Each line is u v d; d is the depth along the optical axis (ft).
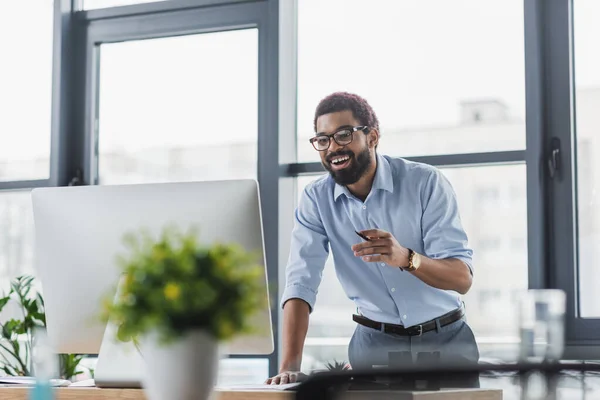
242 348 5.40
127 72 12.26
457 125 10.55
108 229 5.47
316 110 7.89
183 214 5.29
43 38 12.51
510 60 10.39
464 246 7.61
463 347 4.37
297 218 8.13
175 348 3.60
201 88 11.82
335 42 11.24
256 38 11.55
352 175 7.73
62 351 5.87
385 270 7.71
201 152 11.75
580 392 2.76
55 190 5.64
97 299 5.58
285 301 7.59
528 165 10.12
